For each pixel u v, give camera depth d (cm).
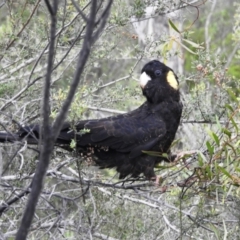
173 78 1094
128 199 1057
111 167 1070
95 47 1211
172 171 1111
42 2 1202
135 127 1052
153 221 1116
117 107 1338
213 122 1127
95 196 1044
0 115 1152
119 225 1091
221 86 1099
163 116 1078
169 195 1035
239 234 1008
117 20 1131
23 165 1041
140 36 1720
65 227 1027
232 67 1814
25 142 917
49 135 645
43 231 1109
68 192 1177
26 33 1195
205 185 948
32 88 1155
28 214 648
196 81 1170
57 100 980
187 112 1162
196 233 1081
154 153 1023
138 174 1066
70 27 1121
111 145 1040
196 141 1208
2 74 1266
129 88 1191
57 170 1034
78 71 646
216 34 2023
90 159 1038
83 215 1034
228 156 916
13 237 1162
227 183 935
